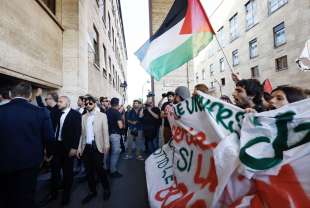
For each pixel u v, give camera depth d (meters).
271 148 2.19
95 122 4.25
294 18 15.33
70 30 8.77
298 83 15.16
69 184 4.07
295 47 15.34
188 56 4.65
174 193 3.13
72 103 8.55
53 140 3.18
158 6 12.15
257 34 19.84
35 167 2.95
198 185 2.82
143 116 7.64
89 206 3.93
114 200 4.16
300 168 2.01
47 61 7.25
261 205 2.08
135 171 6.06
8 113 2.85
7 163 2.76
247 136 2.32
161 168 3.90
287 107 2.28
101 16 15.71
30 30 6.03
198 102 3.02
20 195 2.83
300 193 1.96
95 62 13.88
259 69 19.69
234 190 2.25
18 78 5.59
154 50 4.89
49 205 3.99
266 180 2.11
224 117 2.71
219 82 28.08
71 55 8.75
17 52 5.33
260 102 3.01
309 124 2.10
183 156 3.26
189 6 4.57
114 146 5.65
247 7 21.67
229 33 25.27
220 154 2.39
